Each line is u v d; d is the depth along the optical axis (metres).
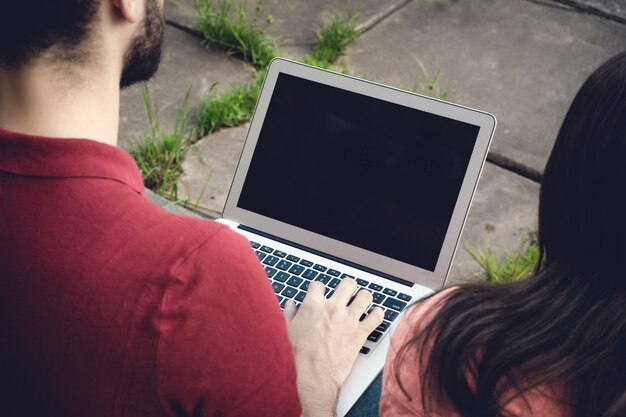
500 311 0.88
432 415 0.90
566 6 3.59
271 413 0.84
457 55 3.32
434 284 1.49
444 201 1.49
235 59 3.30
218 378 0.79
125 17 0.80
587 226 0.83
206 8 3.40
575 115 0.83
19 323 0.76
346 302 1.37
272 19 3.44
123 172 0.80
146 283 0.75
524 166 2.83
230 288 0.78
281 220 1.59
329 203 1.57
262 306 0.81
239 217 1.62
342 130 1.56
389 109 1.53
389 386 0.98
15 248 0.76
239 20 3.45
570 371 0.82
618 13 3.55
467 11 3.56
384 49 3.34
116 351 0.75
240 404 0.81
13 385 0.78
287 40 3.39
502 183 2.77
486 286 0.93
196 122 2.98
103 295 0.75
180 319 0.76
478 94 3.13
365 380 1.30
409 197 1.52
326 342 1.29
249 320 0.80
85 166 0.77
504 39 3.40
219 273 0.78
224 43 3.31
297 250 1.57
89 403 0.77
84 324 0.75
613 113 0.79
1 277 0.76
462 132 1.49
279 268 1.53
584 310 0.84
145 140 2.82
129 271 0.76
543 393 0.84
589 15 3.54
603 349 0.82
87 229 0.76
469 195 1.48
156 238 0.77
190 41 3.36
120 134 2.92
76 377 0.77
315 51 3.29
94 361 0.76
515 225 2.62
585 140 0.81
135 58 0.87
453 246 1.49
